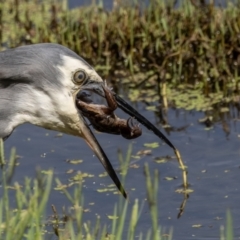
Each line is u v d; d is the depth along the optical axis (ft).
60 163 42.24
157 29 53.47
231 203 38.27
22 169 41.55
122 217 27.37
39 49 31.40
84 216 37.32
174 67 51.01
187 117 46.29
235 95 48.19
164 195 39.04
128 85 50.55
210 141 43.65
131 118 33.86
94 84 32.58
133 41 53.16
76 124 32.37
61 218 36.63
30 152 43.29
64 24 55.16
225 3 56.75
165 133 44.70
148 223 36.78
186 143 43.52
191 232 36.17
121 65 52.90
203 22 52.80
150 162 41.83
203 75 49.06
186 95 48.96
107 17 54.80
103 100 46.42
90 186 40.01
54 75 31.45
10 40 56.24
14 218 27.14
